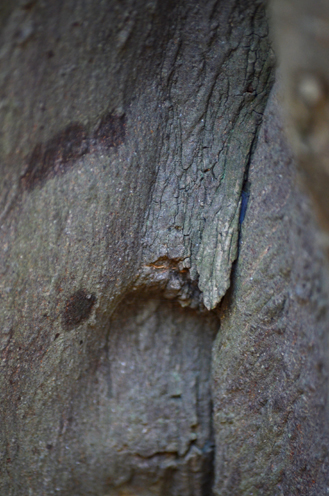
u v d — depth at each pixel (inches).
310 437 28.3
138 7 27.7
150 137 29.0
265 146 28.8
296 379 28.4
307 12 25.6
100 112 28.2
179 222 29.6
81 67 27.6
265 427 29.5
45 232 28.2
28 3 26.6
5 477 29.3
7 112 27.1
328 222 26.7
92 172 28.4
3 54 26.7
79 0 27.0
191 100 29.1
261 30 28.4
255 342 29.2
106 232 29.0
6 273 27.9
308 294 27.7
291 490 29.0
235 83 28.9
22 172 27.6
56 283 28.6
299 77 25.9
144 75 28.5
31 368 28.9
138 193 29.2
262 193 28.8
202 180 29.5
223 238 29.4
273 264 28.5
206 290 29.6
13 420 29.1
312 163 26.3
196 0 28.1
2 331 28.2
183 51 28.6
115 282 29.6
